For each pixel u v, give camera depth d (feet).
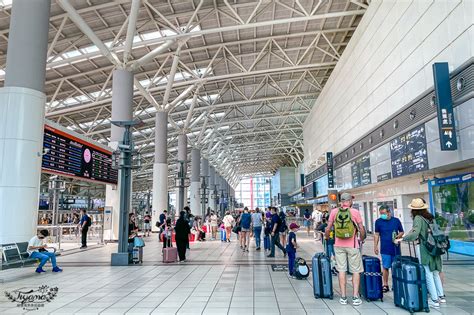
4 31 56.75
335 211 19.97
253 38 83.10
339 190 84.17
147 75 89.30
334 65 98.48
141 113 113.70
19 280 27.22
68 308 18.78
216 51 86.53
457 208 38.17
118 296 21.48
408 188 51.47
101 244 58.49
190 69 91.20
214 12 67.31
